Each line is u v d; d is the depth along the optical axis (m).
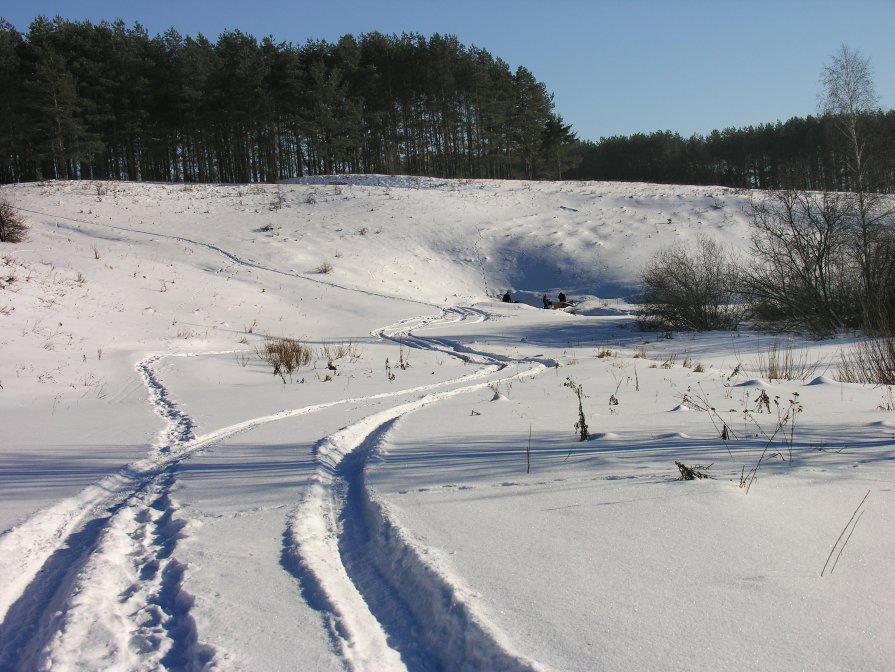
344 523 3.60
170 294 21.86
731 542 2.96
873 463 4.17
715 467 4.24
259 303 23.38
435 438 5.56
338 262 31.67
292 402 8.32
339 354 14.70
